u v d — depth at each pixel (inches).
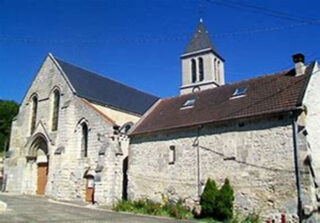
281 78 783.1
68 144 1084.5
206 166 747.4
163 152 829.2
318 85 724.7
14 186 1189.1
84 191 1013.8
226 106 799.7
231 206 679.7
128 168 889.5
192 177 763.4
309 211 591.5
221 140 738.8
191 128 791.7
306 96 671.1
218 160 732.7
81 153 1061.1
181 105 938.7
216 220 676.7
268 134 675.4
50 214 663.1
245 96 796.6
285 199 627.2
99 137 1016.2
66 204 903.1
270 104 701.3
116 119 1189.7
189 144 788.0
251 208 666.2
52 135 1138.7
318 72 736.3
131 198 860.6
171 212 741.3
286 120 657.6
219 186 717.3
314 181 619.5
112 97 1266.0
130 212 786.8
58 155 1069.8
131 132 909.8
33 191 1162.0
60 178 1049.5
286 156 641.6
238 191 689.6
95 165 1004.6
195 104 900.0
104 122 1013.8
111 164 953.5
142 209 794.2
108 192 929.5
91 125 1048.8
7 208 729.6
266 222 620.7
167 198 792.9
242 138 709.3
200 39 1851.6
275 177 647.8
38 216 623.8
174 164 800.9
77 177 1040.2
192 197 751.7
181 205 758.5
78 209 791.7
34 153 1197.1
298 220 602.9
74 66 1259.2
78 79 1200.8
